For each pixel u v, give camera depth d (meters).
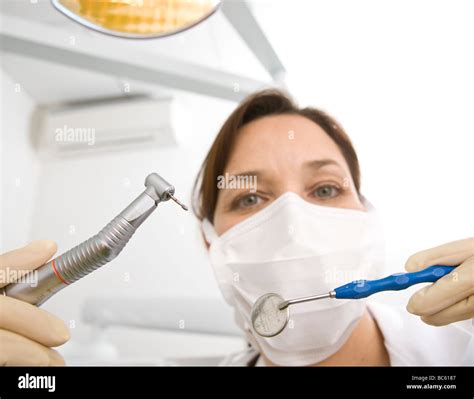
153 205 0.40
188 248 0.67
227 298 0.64
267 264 0.60
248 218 0.63
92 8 0.37
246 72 0.70
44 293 0.44
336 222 0.61
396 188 0.63
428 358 0.58
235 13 0.65
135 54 0.68
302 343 0.58
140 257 0.69
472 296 0.46
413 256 0.49
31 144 0.73
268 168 0.64
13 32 0.67
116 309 0.68
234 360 0.65
